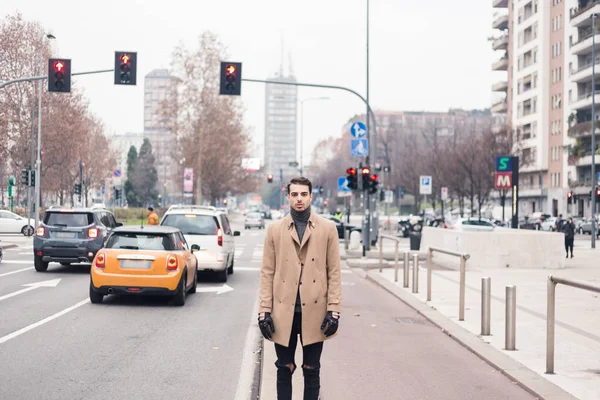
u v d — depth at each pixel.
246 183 98.06
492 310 13.80
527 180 87.00
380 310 14.33
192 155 72.75
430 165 79.50
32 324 11.77
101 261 14.16
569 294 16.45
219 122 73.31
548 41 80.69
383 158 106.56
